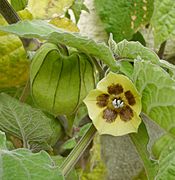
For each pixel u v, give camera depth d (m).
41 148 0.14
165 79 0.10
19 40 0.14
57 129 0.16
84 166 0.19
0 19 0.14
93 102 0.11
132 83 0.11
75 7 0.18
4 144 0.10
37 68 0.13
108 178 0.22
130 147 0.22
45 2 0.15
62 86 0.13
